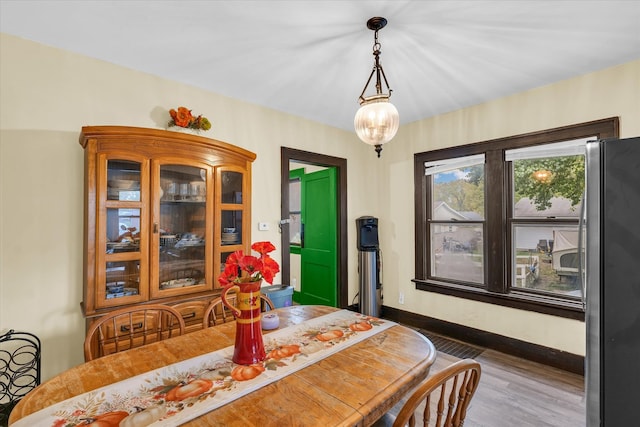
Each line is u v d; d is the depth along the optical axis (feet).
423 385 2.93
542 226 9.30
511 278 9.91
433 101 10.16
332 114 11.35
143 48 7.00
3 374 5.76
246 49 7.08
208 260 7.73
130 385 3.71
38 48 6.70
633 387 3.73
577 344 8.36
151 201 6.97
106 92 7.52
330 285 13.28
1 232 6.27
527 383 7.95
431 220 11.90
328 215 13.39
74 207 7.02
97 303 6.34
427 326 11.69
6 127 6.35
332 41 6.77
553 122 8.81
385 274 13.17
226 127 9.61
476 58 7.48
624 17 5.86
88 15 5.82
